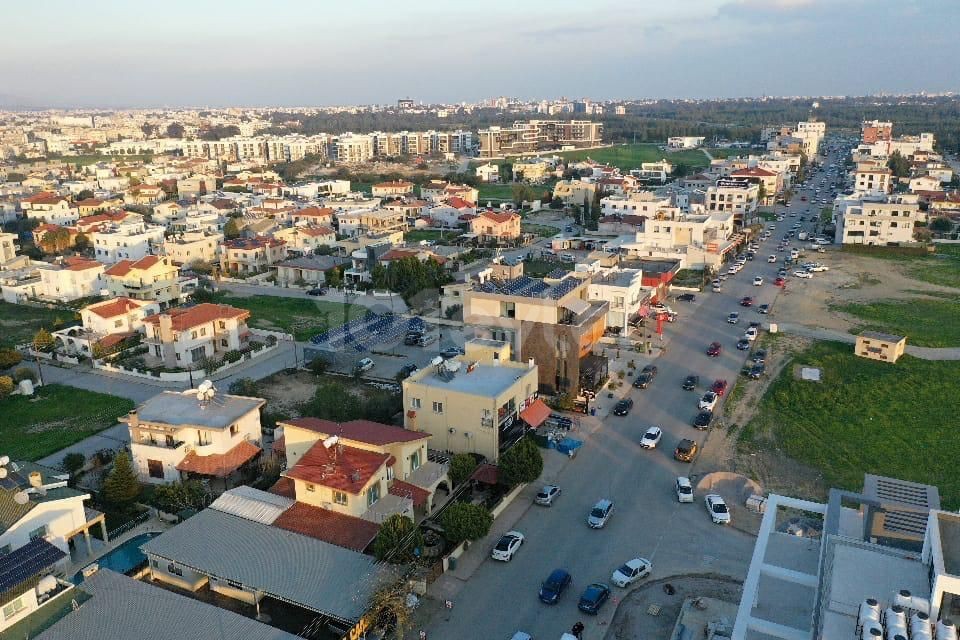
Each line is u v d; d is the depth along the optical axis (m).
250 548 44.16
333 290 121.75
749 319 103.44
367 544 44.75
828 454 62.81
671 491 56.38
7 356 84.31
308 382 79.94
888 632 23.27
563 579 43.91
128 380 82.12
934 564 25.80
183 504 52.28
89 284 119.50
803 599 33.31
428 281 115.31
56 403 75.25
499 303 73.62
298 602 39.28
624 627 40.97
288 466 55.69
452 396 58.62
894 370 81.75
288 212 182.88
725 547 48.72
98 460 60.56
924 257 142.88
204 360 86.00
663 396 75.31
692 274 131.38
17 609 36.66
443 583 44.97
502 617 41.88
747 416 70.69
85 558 48.09
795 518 51.59
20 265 136.12
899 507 34.50
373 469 48.94
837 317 103.75
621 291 93.62
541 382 74.00
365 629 38.66
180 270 137.12
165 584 44.69
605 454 62.47
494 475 55.25
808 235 164.12
